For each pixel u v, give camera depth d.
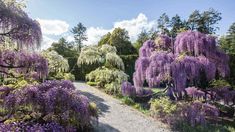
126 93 12.39
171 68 9.52
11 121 4.61
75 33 60.75
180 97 10.47
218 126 8.84
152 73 9.85
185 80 9.41
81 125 5.76
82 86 16.48
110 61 15.76
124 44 38.16
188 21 42.56
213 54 10.30
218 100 10.95
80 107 5.14
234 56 16.16
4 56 5.56
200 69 9.98
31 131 4.30
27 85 4.86
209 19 40.88
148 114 9.89
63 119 4.92
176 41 10.55
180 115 8.81
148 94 12.48
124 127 8.12
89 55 16.53
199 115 8.69
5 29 4.78
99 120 8.59
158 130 8.06
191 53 10.30
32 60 5.82
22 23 4.87
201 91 10.93
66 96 4.97
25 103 4.60
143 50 11.91
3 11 4.65
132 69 21.48
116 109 10.48
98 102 11.48
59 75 12.66
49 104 4.68
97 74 16.03
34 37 5.08
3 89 4.89
